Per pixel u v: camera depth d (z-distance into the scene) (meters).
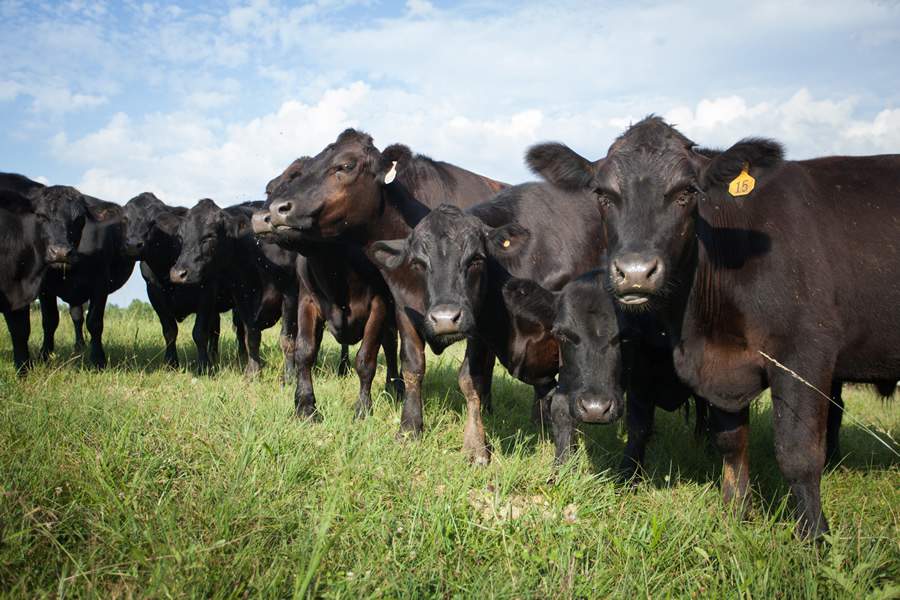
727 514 4.85
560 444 5.86
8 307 9.34
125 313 18.17
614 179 4.59
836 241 4.93
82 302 11.07
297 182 7.29
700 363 5.09
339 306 7.84
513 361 6.67
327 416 6.77
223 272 11.41
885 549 4.09
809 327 4.70
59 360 10.57
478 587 3.52
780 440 4.69
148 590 3.16
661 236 4.45
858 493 5.46
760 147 4.44
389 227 7.82
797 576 3.72
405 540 4.01
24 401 6.01
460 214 6.21
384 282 7.94
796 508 4.68
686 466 6.50
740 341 4.93
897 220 4.98
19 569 3.37
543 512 4.68
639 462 6.04
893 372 5.24
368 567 3.60
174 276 10.59
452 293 5.91
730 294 4.89
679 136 4.84
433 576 3.57
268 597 3.23
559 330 5.52
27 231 9.41
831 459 6.93
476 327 6.37
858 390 11.35
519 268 6.89
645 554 4.10
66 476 4.30
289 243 7.38
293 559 3.59
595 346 5.38
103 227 11.18
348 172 7.30
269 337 15.16
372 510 4.37
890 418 9.05
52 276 10.57
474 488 5.16
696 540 4.30
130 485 4.29
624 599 3.58
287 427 5.71
